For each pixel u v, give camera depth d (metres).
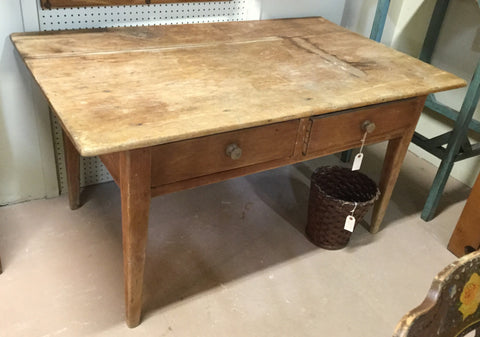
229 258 1.99
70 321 1.64
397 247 2.15
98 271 1.85
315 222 2.03
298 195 2.45
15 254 1.88
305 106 1.46
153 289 1.80
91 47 1.73
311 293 1.86
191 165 1.38
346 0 2.63
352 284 1.92
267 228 2.18
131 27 1.98
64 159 2.18
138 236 1.42
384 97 1.59
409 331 0.73
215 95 1.47
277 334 1.67
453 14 2.53
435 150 2.25
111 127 1.23
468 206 2.02
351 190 2.14
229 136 1.39
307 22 2.36
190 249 2.02
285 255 2.03
